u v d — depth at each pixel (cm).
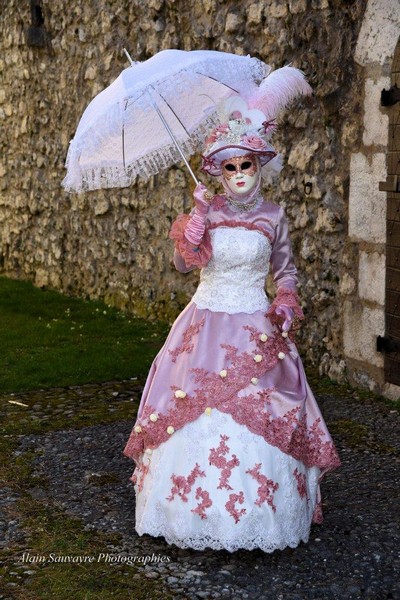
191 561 317
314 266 575
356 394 531
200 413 314
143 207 766
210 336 328
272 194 609
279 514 309
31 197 966
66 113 878
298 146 578
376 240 512
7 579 307
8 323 761
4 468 417
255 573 308
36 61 923
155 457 324
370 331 525
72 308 829
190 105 350
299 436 322
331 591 295
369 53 506
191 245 322
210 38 659
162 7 706
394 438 453
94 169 336
